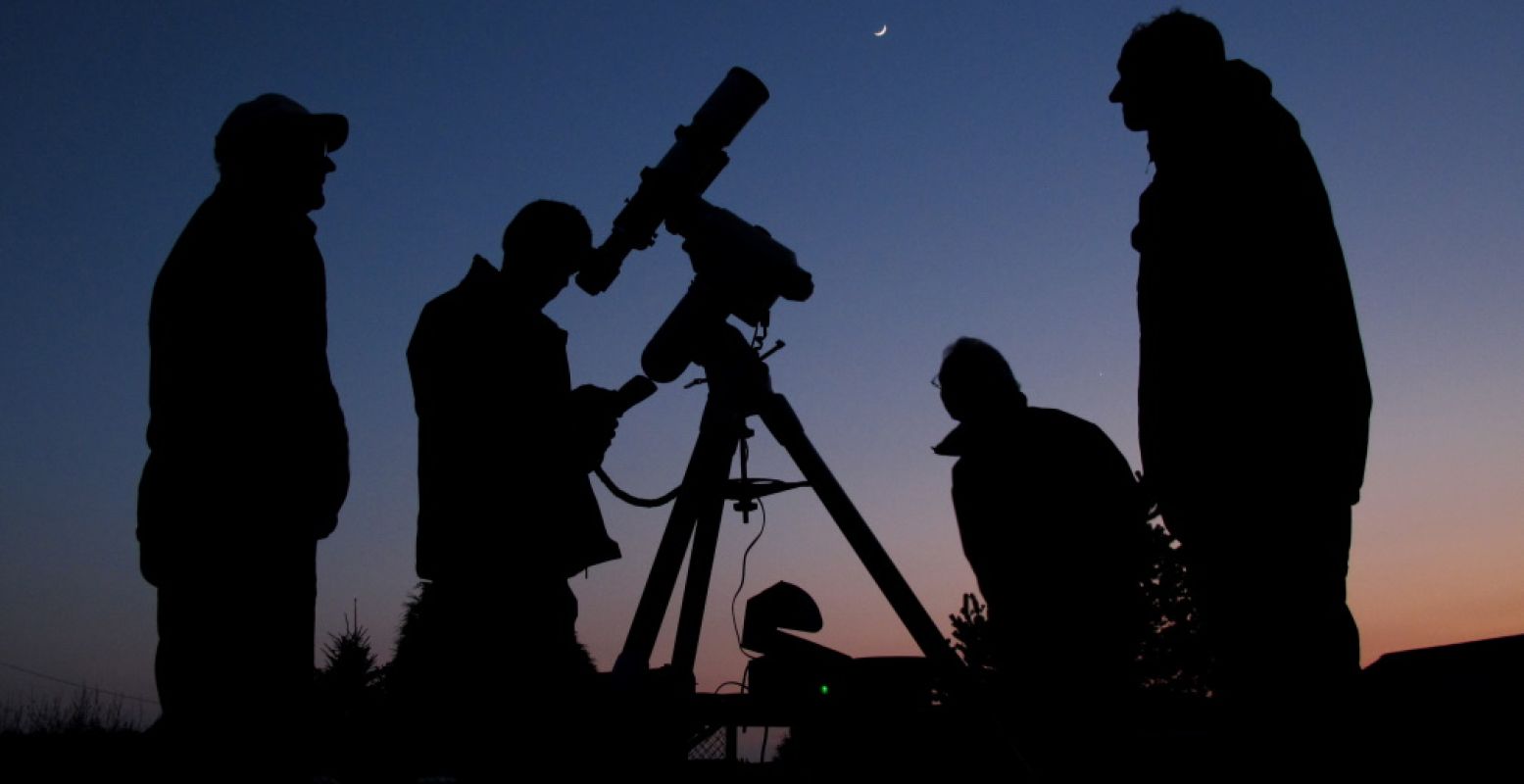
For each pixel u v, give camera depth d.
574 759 2.56
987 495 3.28
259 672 2.18
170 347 2.30
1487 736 2.40
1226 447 2.12
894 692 2.89
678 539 2.68
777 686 2.93
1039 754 2.77
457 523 2.81
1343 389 2.07
